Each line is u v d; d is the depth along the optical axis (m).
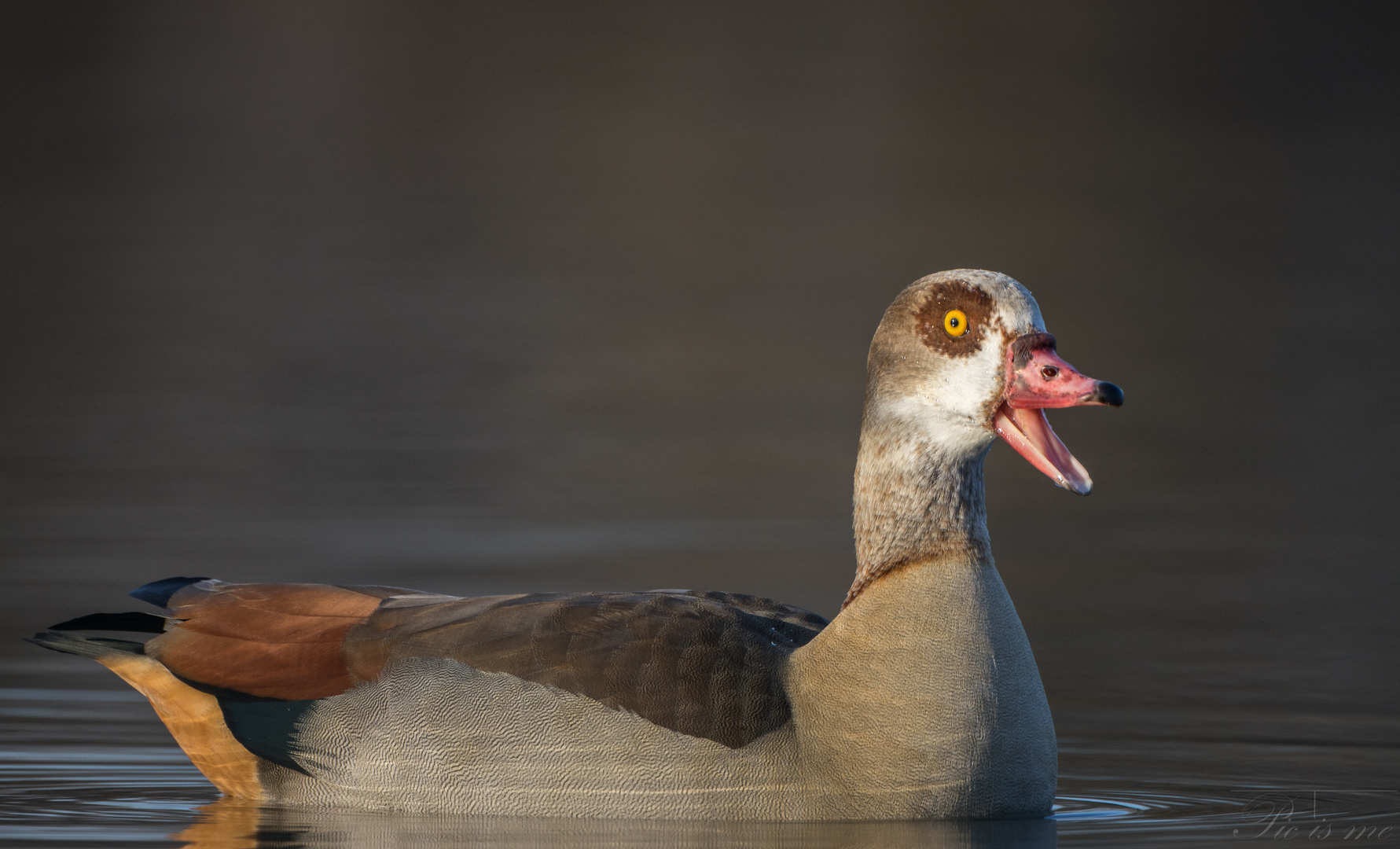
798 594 12.92
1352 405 21.31
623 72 44.62
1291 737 9.48
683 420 20.44
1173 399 21.59
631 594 8.11
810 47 46.69
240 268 28.81
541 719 7.47
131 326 24.62
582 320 25.94
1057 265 29.72
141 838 7.38
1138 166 37.75
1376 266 29.86
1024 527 16.22
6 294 26.36
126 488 16.45
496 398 21.31
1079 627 12.51
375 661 7.83
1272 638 12.12
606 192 35.66
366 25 46.88
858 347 24.50
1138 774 8.72
